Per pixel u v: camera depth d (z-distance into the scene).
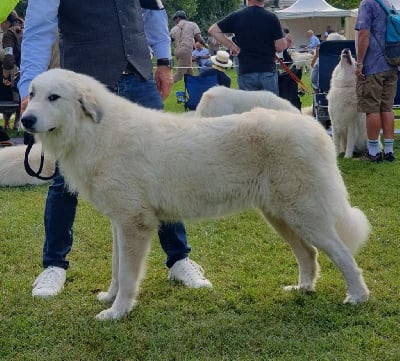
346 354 3.01
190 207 3.56
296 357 3.00
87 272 4.34
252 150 3.46
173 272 4.15
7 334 3.38
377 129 8.02
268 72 8.55
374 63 7.73
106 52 3.84
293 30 33.38
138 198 3.47
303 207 3.44
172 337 3.28
